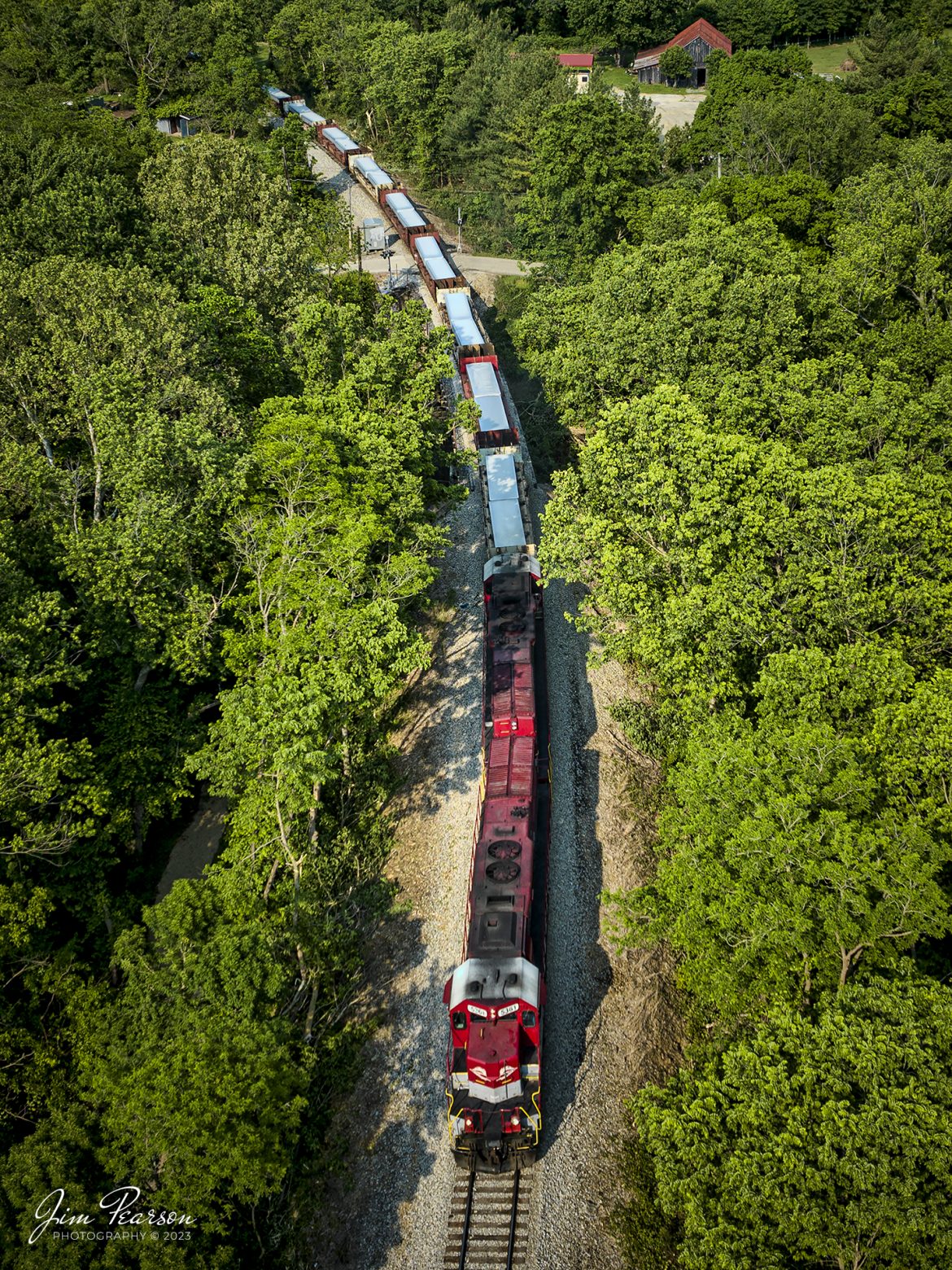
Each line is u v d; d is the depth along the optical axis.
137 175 97.44
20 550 49.47
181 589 51.75
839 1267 28.55
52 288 59.00
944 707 36.78
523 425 90.12
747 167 116.00
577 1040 41.56
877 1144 27.59
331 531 52.12
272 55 175.88
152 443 50.22
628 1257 34.88
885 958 34.38
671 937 37.88
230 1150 31.38
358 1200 37.34
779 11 188.75
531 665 55.16
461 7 170.75
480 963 38.72
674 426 51.00
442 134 141.50
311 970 42.12
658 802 52.81
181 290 75.44
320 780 41.88
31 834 40.44
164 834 55.47
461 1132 36.19
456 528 75.50
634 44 187.88
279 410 58.88
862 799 35.38
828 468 48.66
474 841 47.47
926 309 77.94
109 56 145.50
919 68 131.62
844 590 43.97
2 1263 30.22
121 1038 35.22
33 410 55.06
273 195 92.06
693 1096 33.09
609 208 104.12
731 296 66.75
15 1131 38.34
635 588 48.97
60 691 51.12
